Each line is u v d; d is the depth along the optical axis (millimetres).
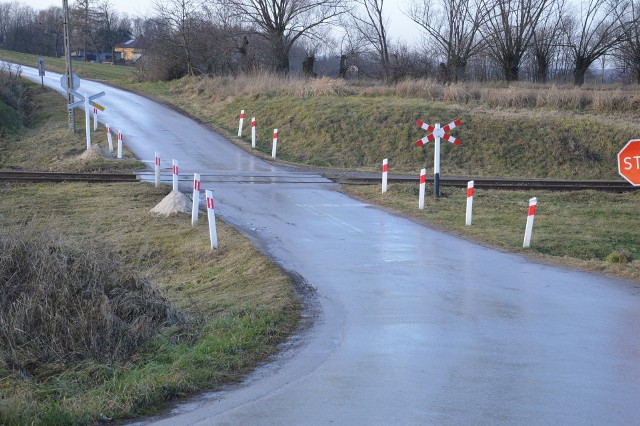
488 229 23031
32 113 60094
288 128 50906
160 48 82938
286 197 29266
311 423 7977
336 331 11969
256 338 11445
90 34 149750
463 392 8953
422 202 26656
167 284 18281
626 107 54219
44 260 13203
